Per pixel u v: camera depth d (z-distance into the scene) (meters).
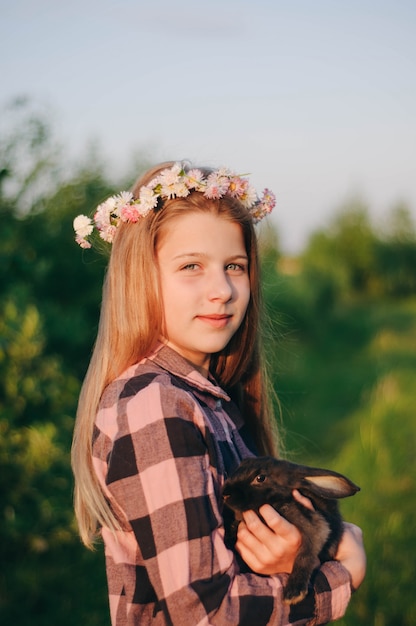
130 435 2.14
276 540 2.27
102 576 5.20
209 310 2.43
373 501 6.48
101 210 2.62
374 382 14.37
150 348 2.45
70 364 6.98
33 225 8.01
